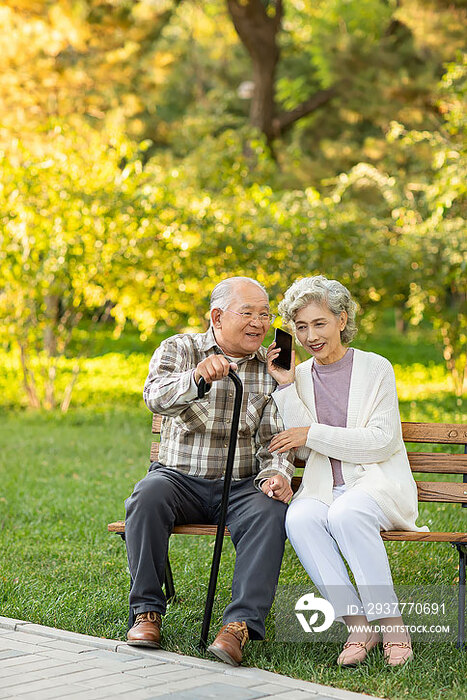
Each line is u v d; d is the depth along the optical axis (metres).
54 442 8.84
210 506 3.73
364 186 16.16
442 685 3.11
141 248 10.49
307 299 3.77
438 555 4.80
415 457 3.90
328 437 3.64
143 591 3.48
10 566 4.69
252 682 3.10
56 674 3.15
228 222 10.61
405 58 16.72
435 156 10.38
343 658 3.33
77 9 14.21
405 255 11.41
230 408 3.74
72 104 15.03
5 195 10.39
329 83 18.81
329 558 3.48
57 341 11.30
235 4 16.86
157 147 21.83
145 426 10.02
